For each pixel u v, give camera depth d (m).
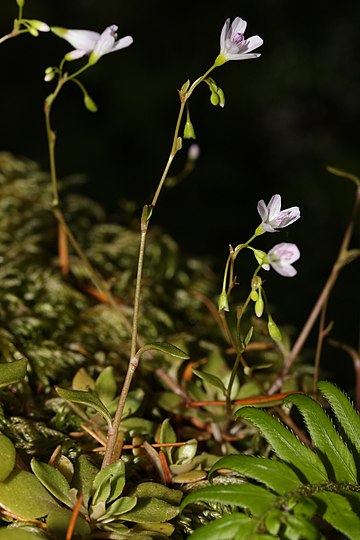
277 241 1.68
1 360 0.65
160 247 0.78
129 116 1.87
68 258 0.74
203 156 1.91
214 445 0.63
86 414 0.62
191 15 2.14
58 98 1.91
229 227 1.70
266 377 0.68
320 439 0.58
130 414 0.62
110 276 0.75
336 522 0.55
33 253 0.74
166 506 0.57
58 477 0.57
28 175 0.92
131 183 1.76
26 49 1.94
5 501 0.56
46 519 0.56
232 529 0.54
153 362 0.66
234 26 0.57
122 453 0.61
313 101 2.07
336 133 2.06
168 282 0.77
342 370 1.07
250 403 0.64
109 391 0.62
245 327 0.74
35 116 1.86
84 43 0.58
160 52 2.06
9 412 0.62
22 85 1.92
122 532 0.56
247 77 2.01
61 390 0.57
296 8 2.21
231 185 1.84
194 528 0.58
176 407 0.64
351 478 0.57
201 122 1.96
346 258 0.66
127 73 1.93
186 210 1.72
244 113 2.01
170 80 1.93
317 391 0.67
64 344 0.68
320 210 1.82
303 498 0.55
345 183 1.83
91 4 2.04
